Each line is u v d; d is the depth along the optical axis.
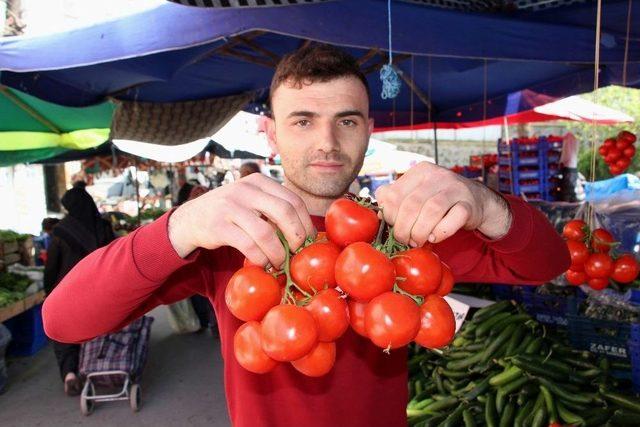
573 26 3.35
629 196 4.12
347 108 1.31
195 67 4.64
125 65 3.90
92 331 1.11
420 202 0.88
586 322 2.93
